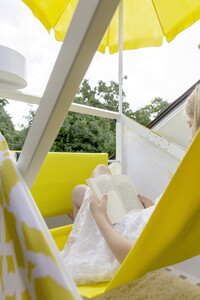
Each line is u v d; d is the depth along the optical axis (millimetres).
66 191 1129
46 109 293
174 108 1615
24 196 253
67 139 3682
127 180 904
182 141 1494
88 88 4680
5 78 901
